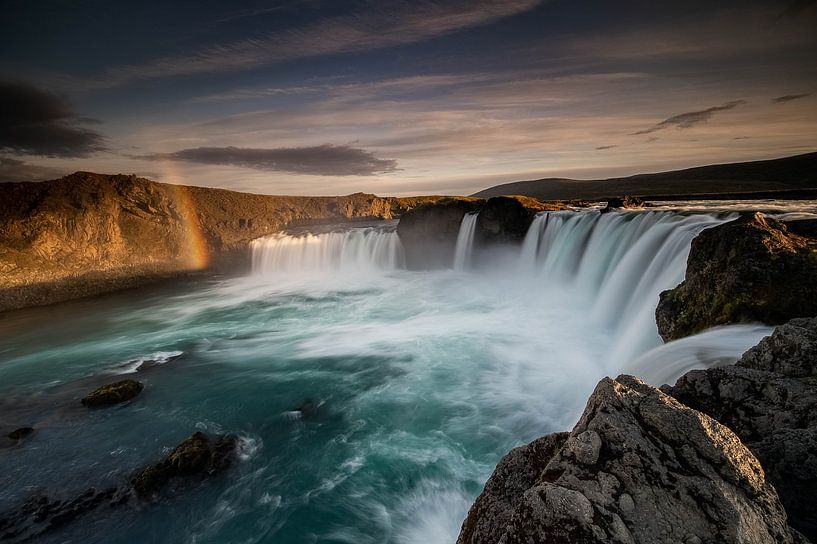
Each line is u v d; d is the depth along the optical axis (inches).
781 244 404.8
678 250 655.8
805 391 182.5
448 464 424.8
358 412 542.9
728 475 131.1
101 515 382.9
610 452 139.6
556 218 1141.1
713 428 139.7
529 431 472.1
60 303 1359.5
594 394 162.7
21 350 930.7
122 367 774.5
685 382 213.5
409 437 478.0
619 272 805.2
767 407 186.9
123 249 1637.6
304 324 1015.0
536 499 134.4
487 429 480.1
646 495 128.6
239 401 594.2
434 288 1294.3
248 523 367.9
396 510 372.8
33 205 1457.9
